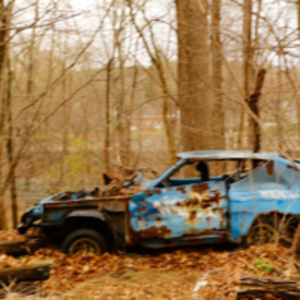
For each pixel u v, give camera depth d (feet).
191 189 19.42
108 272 18.24
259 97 21.71
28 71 38.19
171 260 19.47
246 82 23.99
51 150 35.22
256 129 22.39
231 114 30.04
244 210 19.16
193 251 20.53
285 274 15.46
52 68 39.17
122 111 38.27
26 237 22.31
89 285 16.79
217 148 29.58
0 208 28.32
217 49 26.27
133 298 15.42
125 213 19.67
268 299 13.47
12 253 20.10
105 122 37.27
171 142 35.27
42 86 41.63
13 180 30.32
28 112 30.68
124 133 38.37
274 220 19.38
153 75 38.55
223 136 30.63
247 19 23.89
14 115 30.91
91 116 39.86
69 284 17.10
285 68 22.67
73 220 19.81
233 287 15.48
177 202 19.35
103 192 21.20
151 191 19.49
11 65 33.37
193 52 28.27
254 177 19.69
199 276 17.37
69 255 19.60
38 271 15.62
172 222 19.39
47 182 35.65
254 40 22.68
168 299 15.25
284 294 13.34
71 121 37.55
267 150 23.16
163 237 19.39
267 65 21.31
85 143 35.88
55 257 19.81
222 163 25.26
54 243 21.61
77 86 40.19
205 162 22.30
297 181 19.44
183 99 29.25
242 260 17.65
